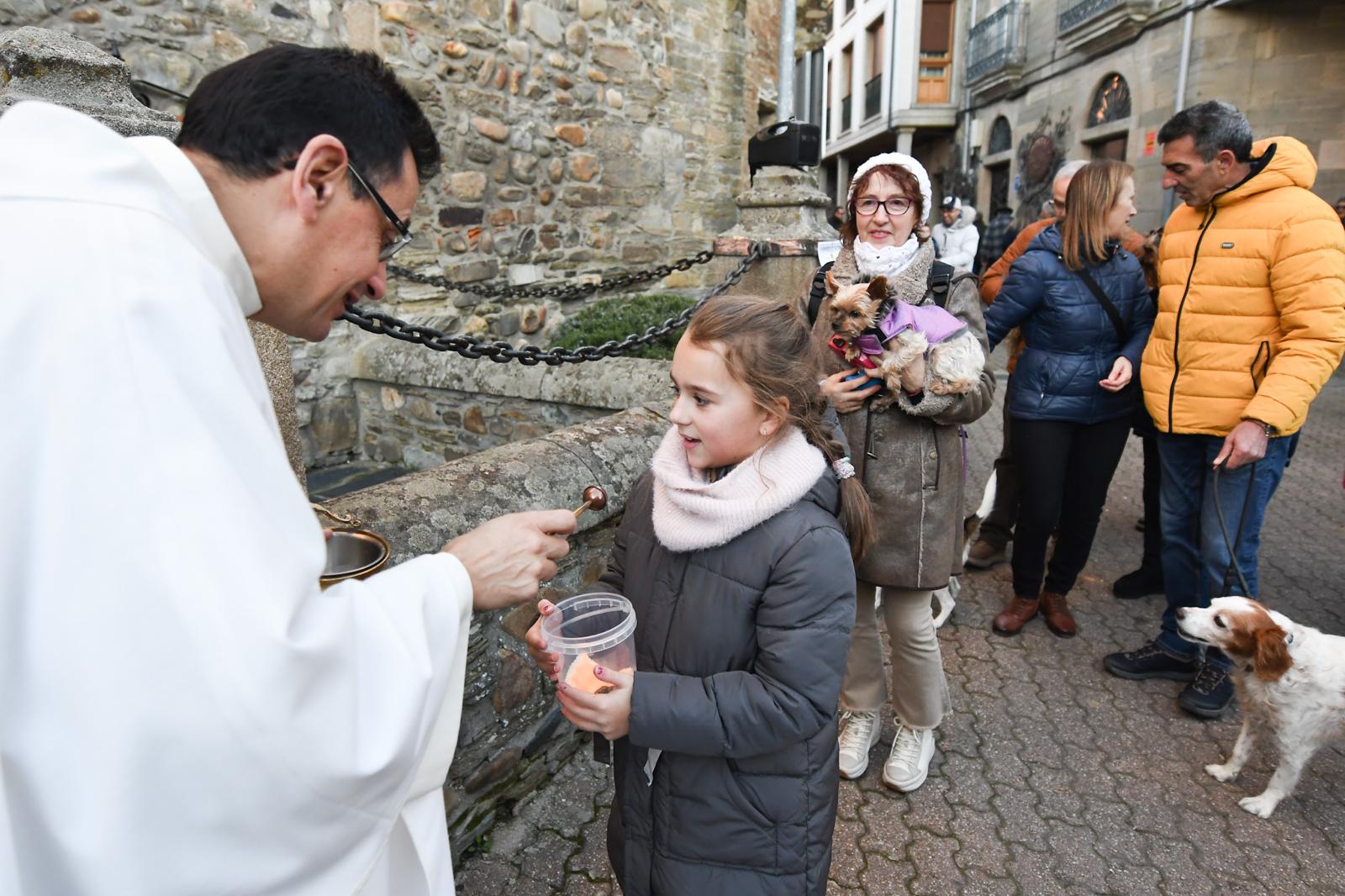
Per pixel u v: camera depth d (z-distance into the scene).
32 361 0.58
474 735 1.86
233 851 0.62
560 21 5.32
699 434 1.19
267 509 0.65
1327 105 9.86
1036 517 2.93
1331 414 6.72
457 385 4.23
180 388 0.61
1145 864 1.93
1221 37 10.14
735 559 1.18
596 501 1.11
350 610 0.73
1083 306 2.67
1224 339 2.34
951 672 2.79
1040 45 14.99
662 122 6.30
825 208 3.75
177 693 0.58
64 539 0.57
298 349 4.30
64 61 1.29
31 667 0.57
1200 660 2.69
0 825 0.58
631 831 1.30
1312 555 3.80
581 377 3.94
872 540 1.32
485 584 0.92
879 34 23.47
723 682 1.14
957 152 19.64
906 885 1.87
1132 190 2.61
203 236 0.72
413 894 0.93
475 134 4.88
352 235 0.81
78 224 0.62
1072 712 2.56
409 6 4.40
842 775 2.22
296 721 0.63
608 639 1.13
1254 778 2.23
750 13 7.21
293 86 0.76
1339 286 2.13
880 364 1.88
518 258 5.29
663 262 6.52
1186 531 2.60
